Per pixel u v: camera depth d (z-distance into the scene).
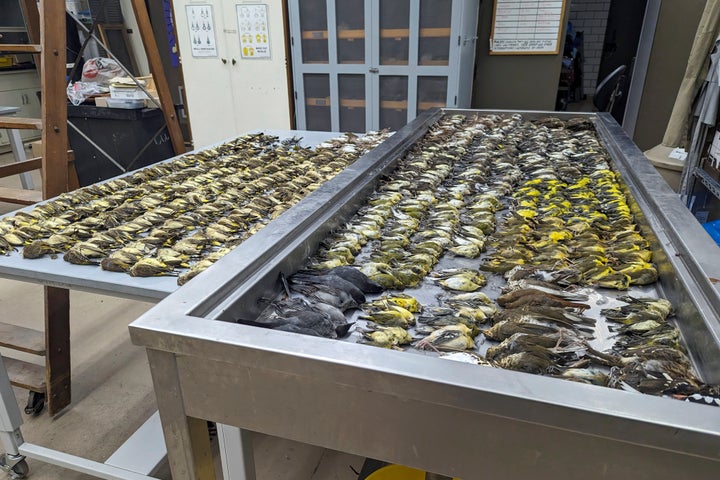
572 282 0.94
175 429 0.77
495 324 0.82
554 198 1.39
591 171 1.60
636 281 0.93
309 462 1.65
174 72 5.04
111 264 1.13
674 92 3.59
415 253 1.07
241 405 0.70
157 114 3.46
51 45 1.54
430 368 0.58
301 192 1.55
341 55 3.25
